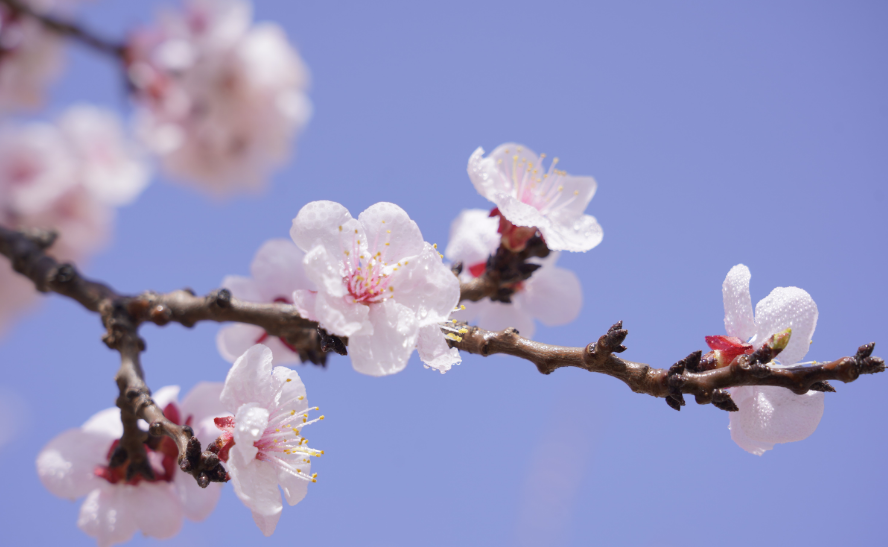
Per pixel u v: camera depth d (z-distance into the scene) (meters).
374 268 0.42
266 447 0.41
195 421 0.44
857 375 0.41
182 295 0.44
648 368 0.42
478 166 0.44
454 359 0.42
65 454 0.44
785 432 0.42
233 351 0.46
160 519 0.44
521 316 0.48
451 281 0.42
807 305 0.42
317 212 0.42
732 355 0.42
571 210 0.46
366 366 0.41
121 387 0.43
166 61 0.51
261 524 0.41
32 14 0.49
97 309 0.44
